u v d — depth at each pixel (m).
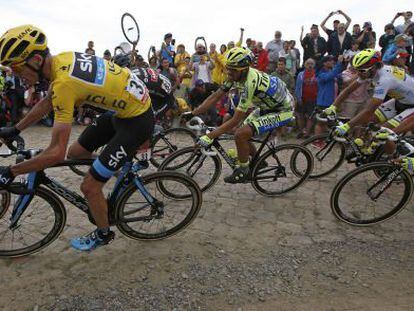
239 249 2.66
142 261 2.47
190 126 3.39
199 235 2.83
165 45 7.94
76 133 6.44
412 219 3.19
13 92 6.32
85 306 2.04
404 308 2.08
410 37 6.19
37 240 2.61
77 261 2.44
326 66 5.80
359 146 3.60
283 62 6.34
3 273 2.29
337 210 3.00
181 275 2.34
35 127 6.62
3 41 1.79
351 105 5.52
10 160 4.57
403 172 2.90
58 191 2.38
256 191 3.64
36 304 2.04
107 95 2.05
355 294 2.20
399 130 3.45
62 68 1.90
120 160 2.23
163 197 3.26
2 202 2.43
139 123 2.24
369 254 2.63
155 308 2.05
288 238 2.84
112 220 2.49
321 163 4.05
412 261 2.55
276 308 2.07
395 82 3.30
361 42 6.76
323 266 2.48
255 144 3.72
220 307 2.08
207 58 7.10
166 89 3.81
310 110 6.02
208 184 3.61
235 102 6.05
